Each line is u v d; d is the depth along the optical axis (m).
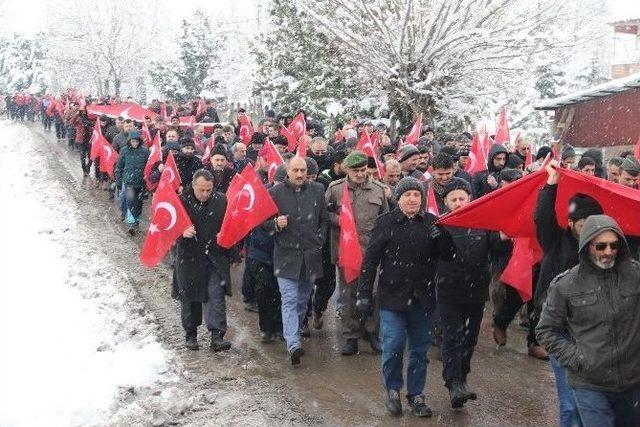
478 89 21.25
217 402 6.40
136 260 12.10
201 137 17.17
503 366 7.45
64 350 7.58
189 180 11.39
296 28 23.77
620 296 4.09
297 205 7.33
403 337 5.96
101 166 18.03
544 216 5.19
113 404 6.22
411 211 5.81
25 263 11.59
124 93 55.62
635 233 5.29
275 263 7.36
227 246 7.41
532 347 7.73
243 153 11.95
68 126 29.95
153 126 18.39
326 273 8.38
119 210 16.75
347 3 20.03
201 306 7.86
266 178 10.34
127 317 8.88
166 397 6.42
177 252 7.66
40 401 6.26
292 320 7.28
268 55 24.56
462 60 20.11
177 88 44.03
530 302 7.74
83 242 13.39
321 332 8.59
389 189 7.88
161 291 10.21
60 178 22.19
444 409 6.27
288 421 5.98
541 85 30.78
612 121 18.38
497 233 6.20
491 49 20.00
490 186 9.66
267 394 6.57
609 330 4.09
